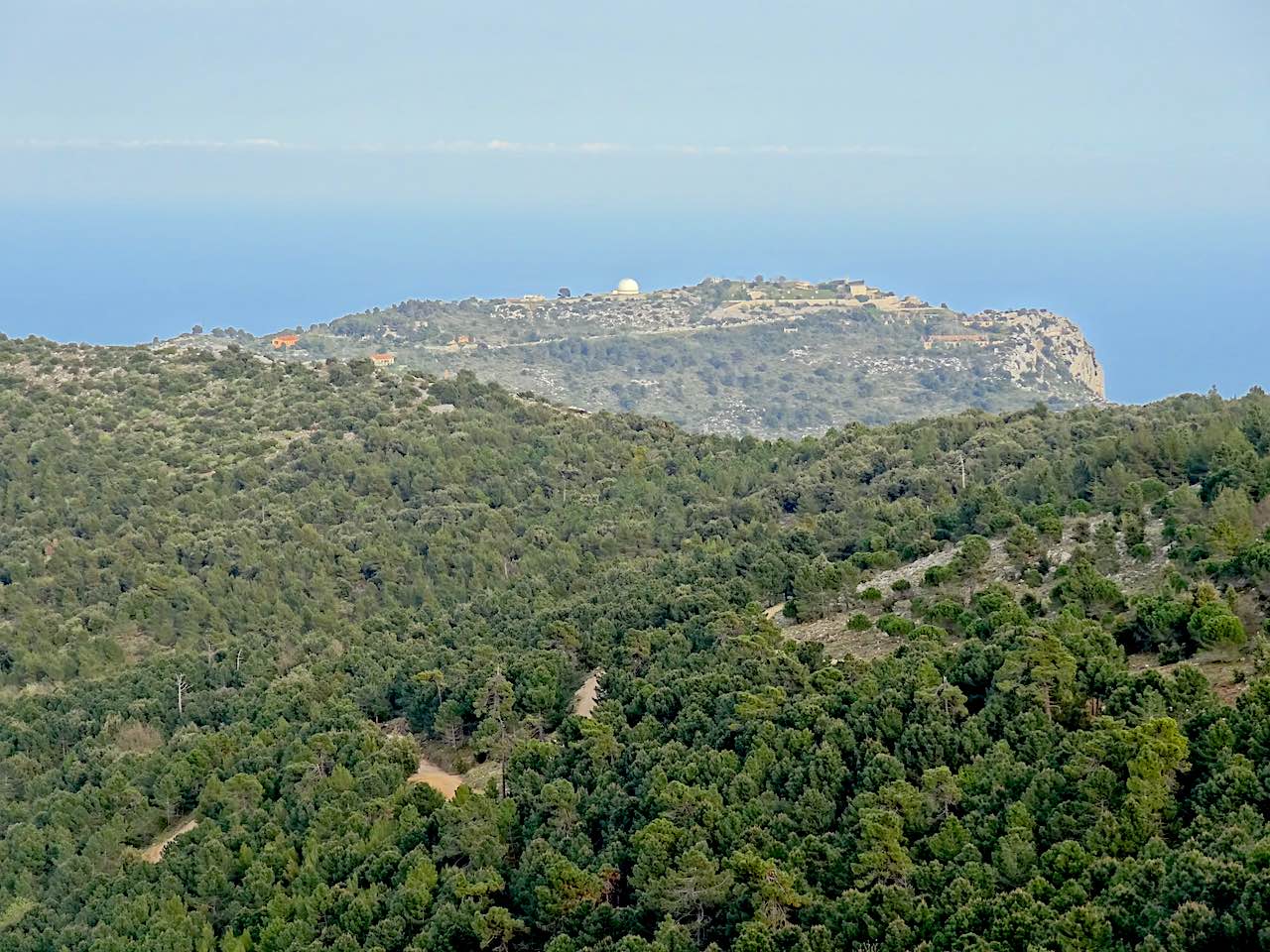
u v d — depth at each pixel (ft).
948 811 124.47
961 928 104.27
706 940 119.03
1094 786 117.29
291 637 282.15
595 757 156.97
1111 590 169.99
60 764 231.91
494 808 149.18
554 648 217.77
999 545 217.97
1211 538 173.27
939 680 152.25
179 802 198.18
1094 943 97.76
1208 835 106.73
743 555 253.65
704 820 129.29
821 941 107.65
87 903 167.63
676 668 185.68
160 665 267.80
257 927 144.66
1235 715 122.31
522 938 131.44
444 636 254.68
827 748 137.80
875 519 280.10
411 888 136.36
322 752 187.11
